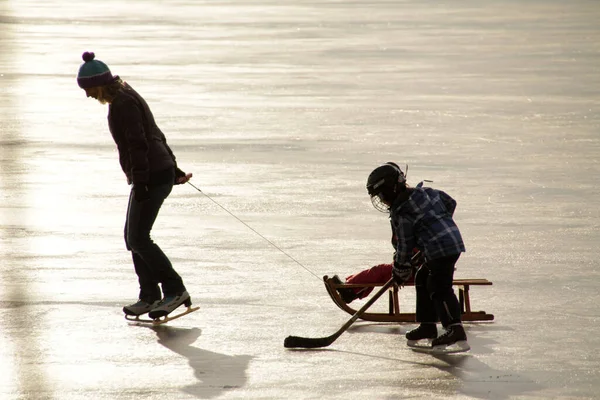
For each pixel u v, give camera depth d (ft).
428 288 82.94
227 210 139.74
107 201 146.10
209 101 258.98
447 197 83.76
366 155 185.98
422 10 654.53
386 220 135.74
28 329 88.07
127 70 329.52
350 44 424.46
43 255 114.93
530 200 148.46
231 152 188.34
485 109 246.68
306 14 618.03
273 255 116.47
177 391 72.84
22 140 201.87
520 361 80.59
